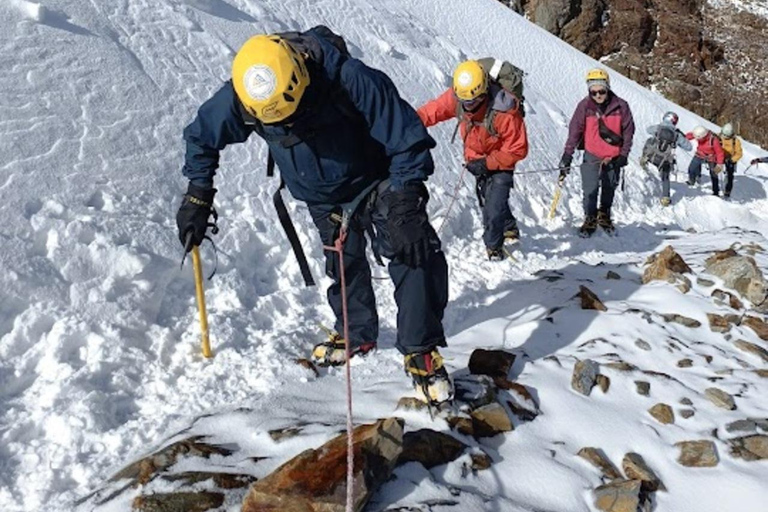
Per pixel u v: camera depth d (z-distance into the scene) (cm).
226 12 709
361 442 261
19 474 275
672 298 495
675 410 353
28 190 392
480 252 624
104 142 453
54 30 496
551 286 525
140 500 251
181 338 374
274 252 477
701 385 382
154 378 342
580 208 880
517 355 387
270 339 389
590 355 396
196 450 280
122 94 496
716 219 1108
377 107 279
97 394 314
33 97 443
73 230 381
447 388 309
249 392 343
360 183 309
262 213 498
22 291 346
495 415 315
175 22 608
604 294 504
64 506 262
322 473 249
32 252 364
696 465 316
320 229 344
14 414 300
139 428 307
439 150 770
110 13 561
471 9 1509
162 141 488
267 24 754
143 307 375
